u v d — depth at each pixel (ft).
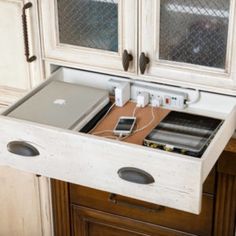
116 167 5.65
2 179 8.00
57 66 7.09
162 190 5.53
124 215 7.17
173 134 5.95
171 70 6.34
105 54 6.59
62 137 5.77
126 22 6.32
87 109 6.30
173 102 6.56
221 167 6.42
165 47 6.31
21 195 8.01
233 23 5.90
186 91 6.52
